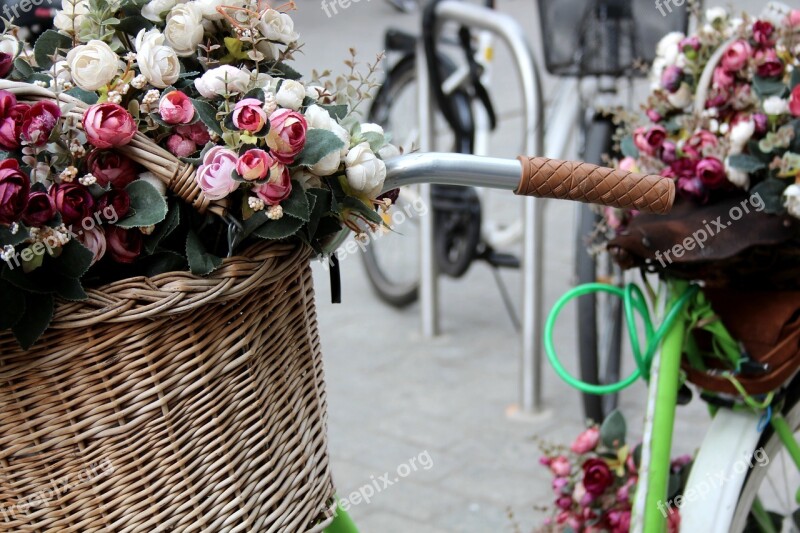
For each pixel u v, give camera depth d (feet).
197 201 2.69
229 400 2.90
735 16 4.82
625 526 5.04
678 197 4.33
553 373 9.91
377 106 11.89
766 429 4.52
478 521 7.47
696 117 4.27
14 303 2.54
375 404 9.49
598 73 8.11
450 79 10.35
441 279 12.82
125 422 2.77
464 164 3.06
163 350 2.77
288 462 3.09
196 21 2.87
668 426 4.16
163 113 2.66
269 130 2.66
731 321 4.31
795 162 3.94
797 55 4.22
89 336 2.68
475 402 9.40
